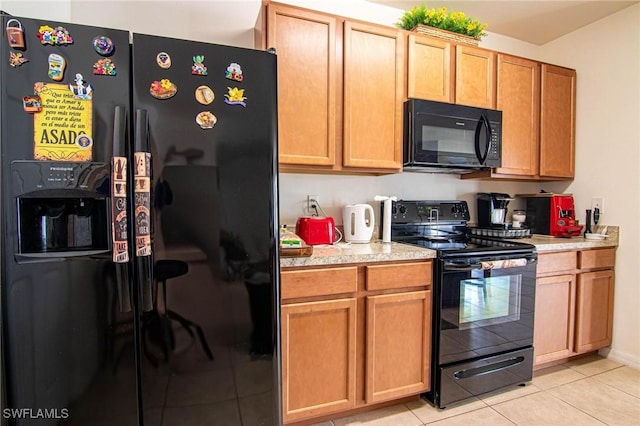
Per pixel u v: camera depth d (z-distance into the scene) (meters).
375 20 2.27
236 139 1.16
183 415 1.13
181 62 1.10
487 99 2.18
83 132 1.01
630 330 2.24
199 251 1.12
